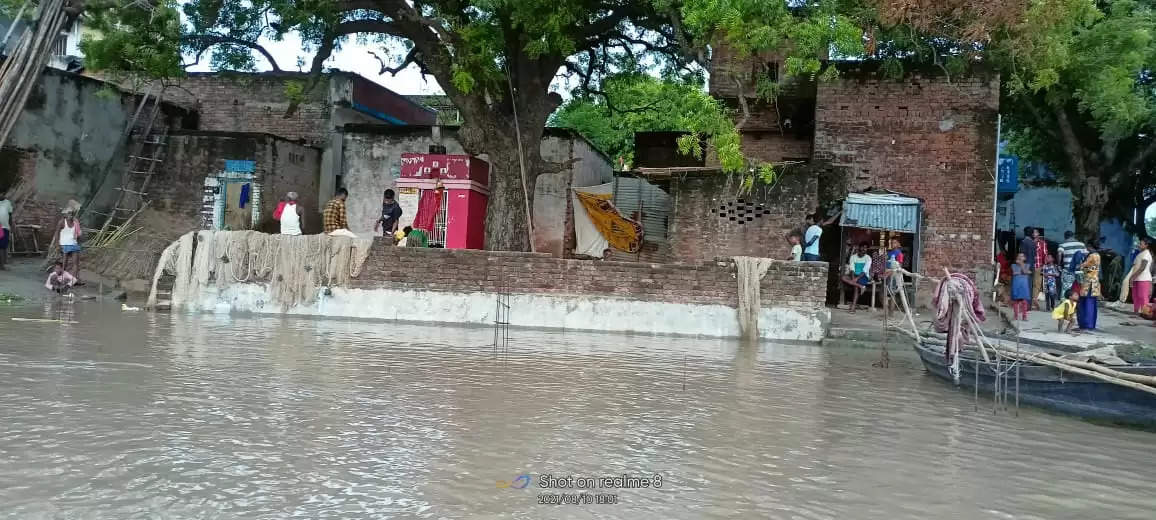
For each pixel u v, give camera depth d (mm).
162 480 5664
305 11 16828
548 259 16641
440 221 22109
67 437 6578
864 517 5562
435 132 24719
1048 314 18500
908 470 6785
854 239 21016
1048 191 31906
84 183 23734
